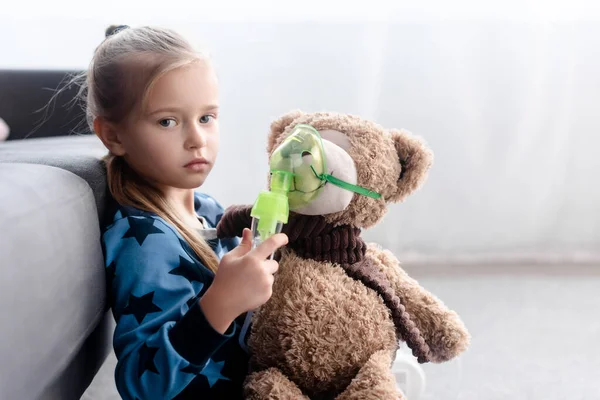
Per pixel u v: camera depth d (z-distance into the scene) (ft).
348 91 5.23
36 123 4.19
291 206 2.07
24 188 1.76
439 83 5.26
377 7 5.08
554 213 5.57
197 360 1.85
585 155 5.44
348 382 2.05
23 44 4.95
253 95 5.23
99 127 2.42
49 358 1.65
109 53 2.35
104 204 2.30
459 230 5.57
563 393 3.69
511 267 5.59
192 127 2.31
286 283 2.09
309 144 2.02
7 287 1.43
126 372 1.88
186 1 5.01
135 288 2.02
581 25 5.18
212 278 2.26
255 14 5.08
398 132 2.33
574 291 5.10
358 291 2.10
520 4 5.13
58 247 1.73
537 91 5.29
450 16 5.14
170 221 2.34
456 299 4.91
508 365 3.98
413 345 2.16
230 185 5.40
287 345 2.03
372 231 5.54
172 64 2.23
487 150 5.41
